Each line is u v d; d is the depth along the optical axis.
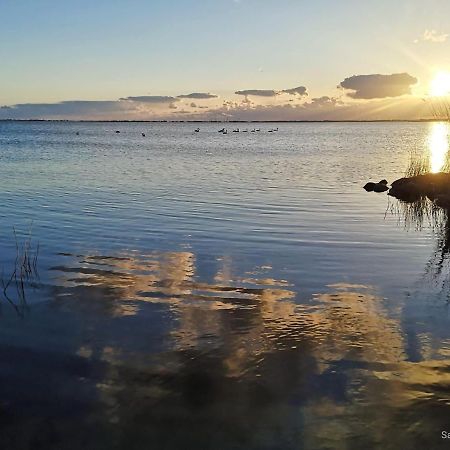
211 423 5.57
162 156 47.72
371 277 10.59
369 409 5.80
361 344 7.41
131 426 5.51
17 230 14.55
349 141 92.62
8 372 6.59
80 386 6.27
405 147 67.62
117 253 12.20
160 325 8.05
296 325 8.08
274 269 11.01
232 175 30.02
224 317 8.39
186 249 12.59
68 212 17.33
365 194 22.61
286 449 5.16
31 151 53.84
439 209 19.05
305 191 23.16
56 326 8.01
